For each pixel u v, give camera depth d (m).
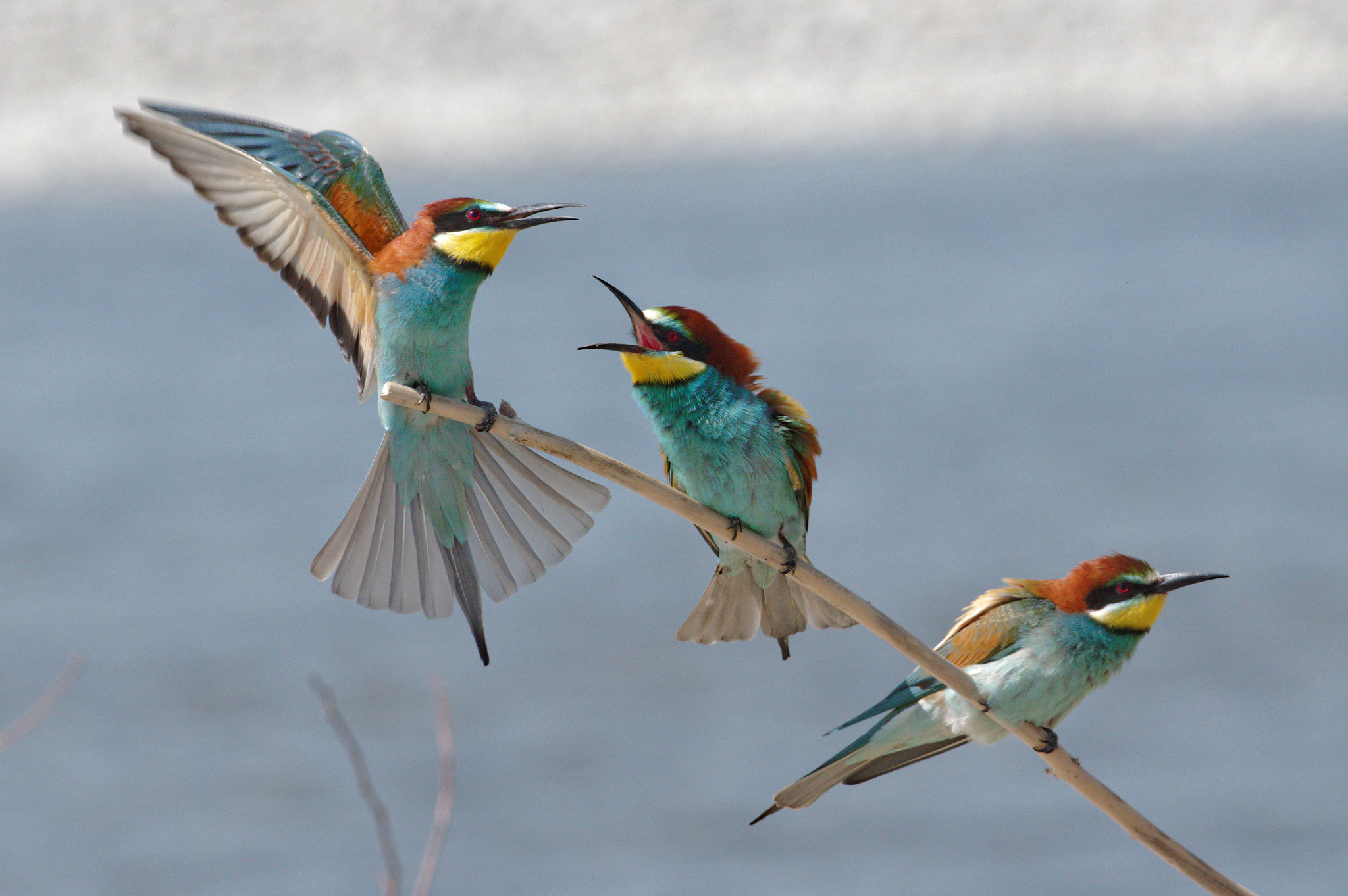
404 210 35.84
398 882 4.81
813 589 5.02
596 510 5.58
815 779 5.85
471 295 5.57
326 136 6.22
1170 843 4.65
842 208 36.88
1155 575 5.92
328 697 4.82
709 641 6.40
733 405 6.24
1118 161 41.16
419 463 5.56
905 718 5.87
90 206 40.66
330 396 22.20
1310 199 34.09
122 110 5.12
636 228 35.22
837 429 19.77
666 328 6.34
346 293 5.63
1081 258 29.88
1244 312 24.98
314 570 5.55
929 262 30.12
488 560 5.60
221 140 6.01
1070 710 5.99
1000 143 44.78
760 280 29.11
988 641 5.91
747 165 44.16
